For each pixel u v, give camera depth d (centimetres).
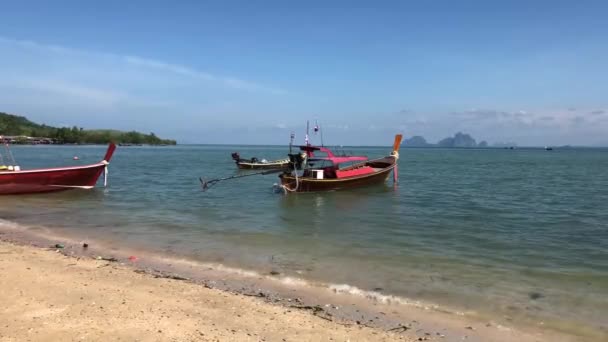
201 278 1059
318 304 902
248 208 2294
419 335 765
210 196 2773
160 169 5378
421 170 5675
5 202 2361
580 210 2295
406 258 1303
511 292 1012
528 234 1684
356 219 1995
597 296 991
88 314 783
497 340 759
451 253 1374
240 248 1386
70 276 1005
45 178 2650
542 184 3762
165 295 905
